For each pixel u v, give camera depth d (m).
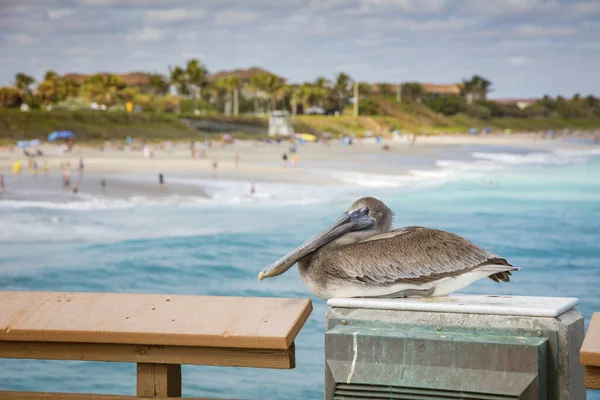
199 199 49.84
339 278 2.55
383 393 2.16
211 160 92.19
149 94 192.50
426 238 2.54
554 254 23.48
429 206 44.53
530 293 16.31
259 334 2.16
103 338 2.23
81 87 164.75
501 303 2.26
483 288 16.86
